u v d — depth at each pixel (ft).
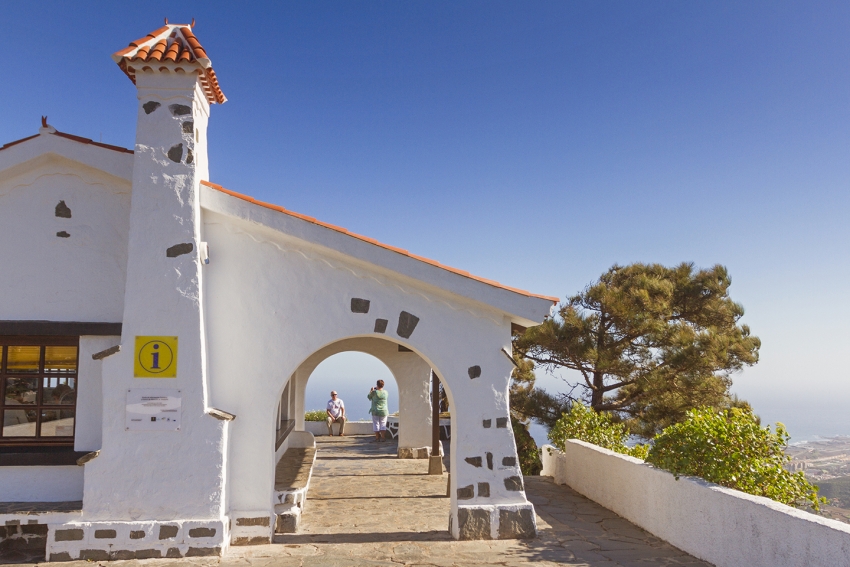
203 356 21.71
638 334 49.42
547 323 50.42
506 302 23.41
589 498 31.19
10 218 22.50
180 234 21.85
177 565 20.02
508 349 24.12
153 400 21.22
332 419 63.77
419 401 47.73
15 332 21.75
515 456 23.77
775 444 21.75
